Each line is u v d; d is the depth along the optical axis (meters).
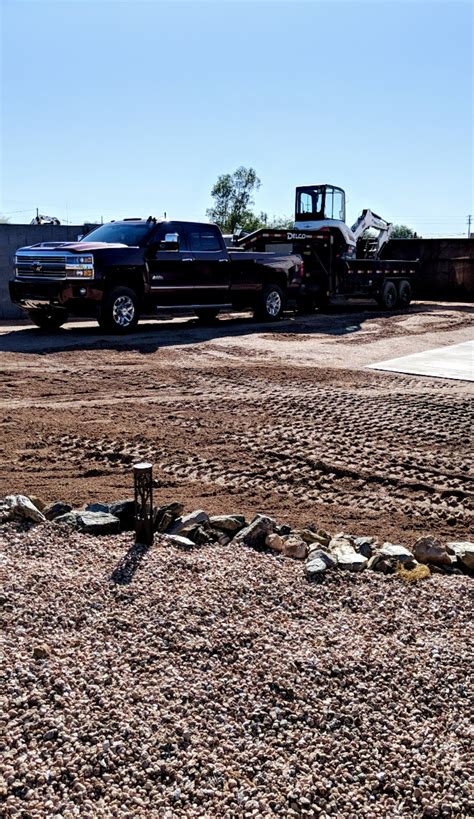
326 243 20.88
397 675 3.79
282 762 3.18
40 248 14.52
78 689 3.50
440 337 16.61
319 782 3.09
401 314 21.50
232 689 3.59
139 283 15.27
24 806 2.87
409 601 4.57
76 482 6.80
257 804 2.96
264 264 17.77
